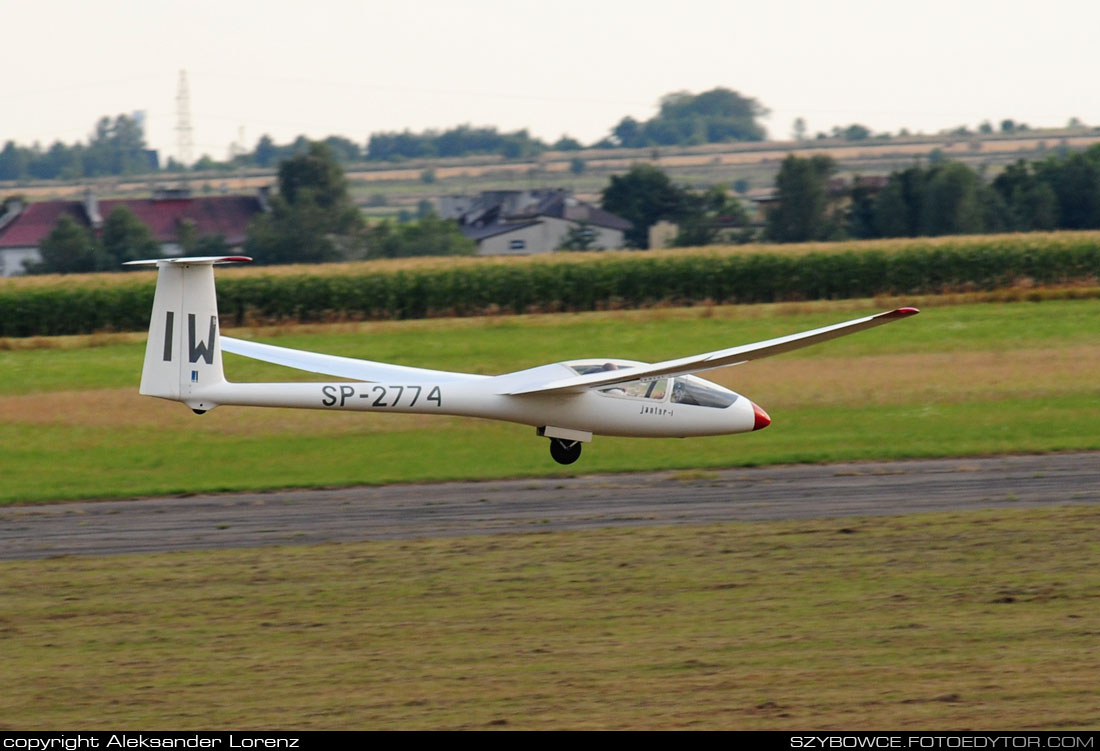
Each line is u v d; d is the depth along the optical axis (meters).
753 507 54.72
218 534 51.09
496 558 45.78
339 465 69.31
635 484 61.75
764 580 41.97
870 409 85.50
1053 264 190.25
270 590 41.72
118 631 37.19
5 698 31.45
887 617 37.31
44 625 37.91
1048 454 67.75
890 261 188.62
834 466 65.69
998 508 53.06
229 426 82.38
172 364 57.97
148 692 31.75
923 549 45.84
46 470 69.12
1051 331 126.38
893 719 28.86
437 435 78.38
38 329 169.75
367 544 48.56
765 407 87.06
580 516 53.59
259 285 177.38
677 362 64.12
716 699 30.44
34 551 48.19
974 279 190.50
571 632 36.44
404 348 126.69
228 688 31.97
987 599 39.03
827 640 35.16
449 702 30.62
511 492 60.22
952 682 31.36
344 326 150.62
